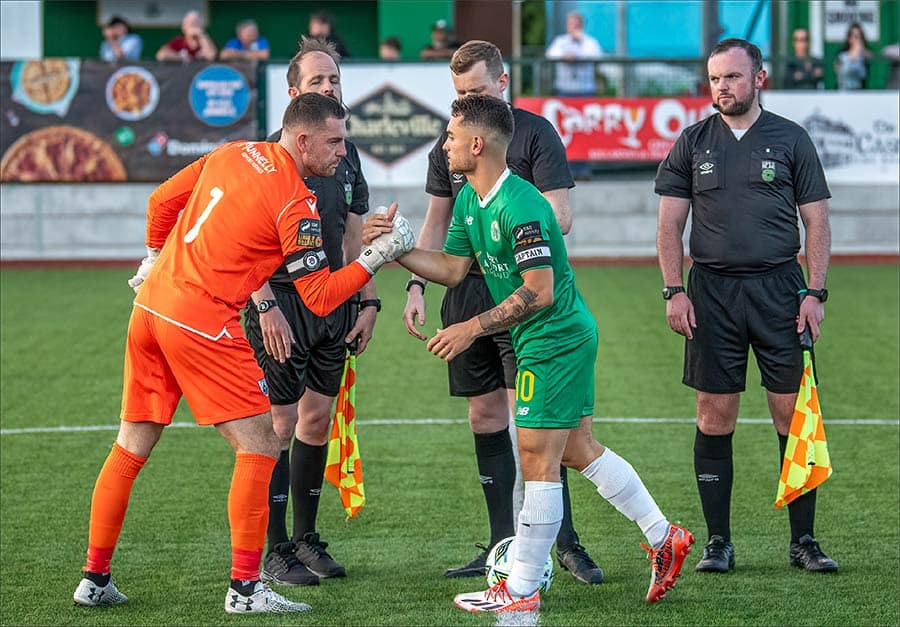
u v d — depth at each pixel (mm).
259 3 39719
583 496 12570
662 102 29891
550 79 30125
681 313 10594
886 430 15297
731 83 10375
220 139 29375
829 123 29500
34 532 11445
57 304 24734
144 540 11172
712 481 10625
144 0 39500
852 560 10555
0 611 9328
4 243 30594
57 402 16969
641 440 14930
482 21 38875
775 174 10406
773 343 10516
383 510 12211
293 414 10422
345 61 29016
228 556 10703
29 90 29234
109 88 29281
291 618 9148
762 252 10422
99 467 13773
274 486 10312
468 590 9844
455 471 13617
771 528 11562
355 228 11164
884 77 30312
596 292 25906
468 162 8906
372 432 15391
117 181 29562
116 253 30922
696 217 10703
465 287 10555
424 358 19859
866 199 30984
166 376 9430
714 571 10297
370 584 10031
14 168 29500
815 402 10320
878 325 22375
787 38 35719
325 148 9164
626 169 30328
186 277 9133
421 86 29203
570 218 10367
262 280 9328
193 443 14867
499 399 10547
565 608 9383
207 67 29219
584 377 9102
